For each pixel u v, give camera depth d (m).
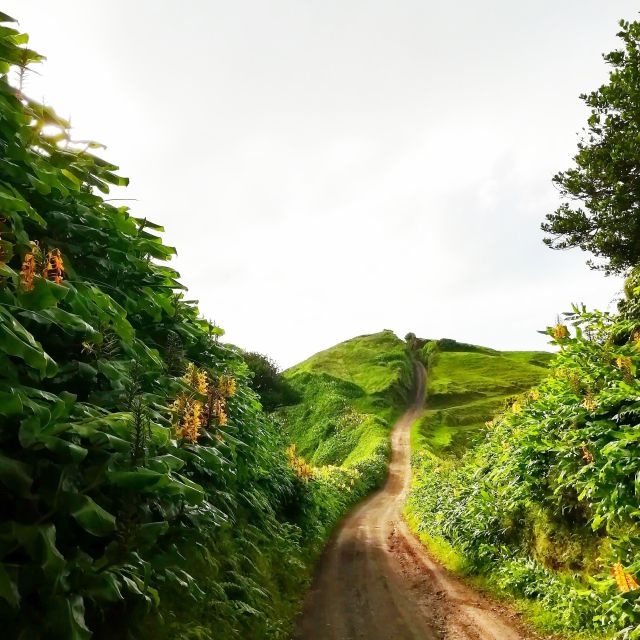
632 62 12.50
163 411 4.74
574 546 7.21
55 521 2.99
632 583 4.82
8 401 2.86
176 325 6.70
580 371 7.21
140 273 5.86
